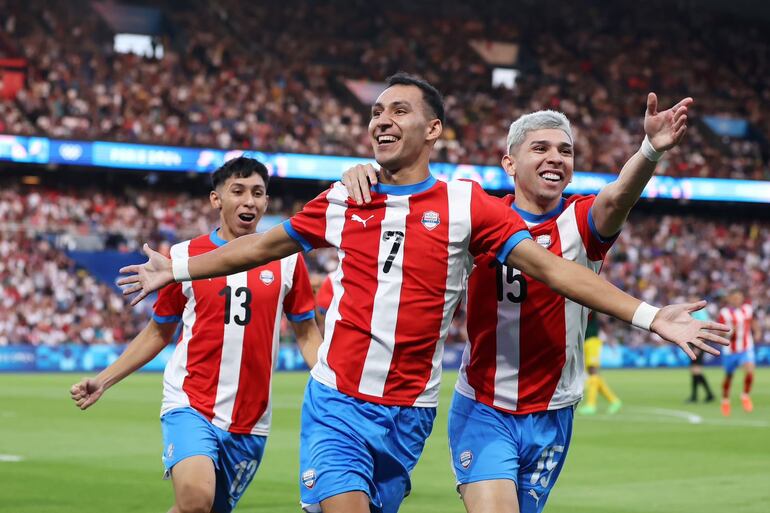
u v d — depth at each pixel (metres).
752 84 81.00
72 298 54.12
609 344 61.09
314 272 59.91
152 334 10.43
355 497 7.63
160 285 8.26
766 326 66.69
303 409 8.17
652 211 71.50
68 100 58.25
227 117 62.38
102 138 53.19
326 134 63.75
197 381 10.06
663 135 7.48
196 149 55.22
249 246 8.16
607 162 68.56
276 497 15.58
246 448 10.23
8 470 18.27
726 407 31.45
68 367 50.84
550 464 8.75
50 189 58.41
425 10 78.31
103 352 51.94
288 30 72.19
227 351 10.05
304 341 10.70
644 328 7.22
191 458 9.60
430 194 7.86
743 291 68.94
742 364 32.16
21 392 37.19
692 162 70.06
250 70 66.94
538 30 80.12
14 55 60.41
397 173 7.99
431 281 7.82
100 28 66.06
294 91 66.44
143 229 58.75
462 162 60.41
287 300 10.53
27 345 50.06
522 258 7.70
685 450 22.06
